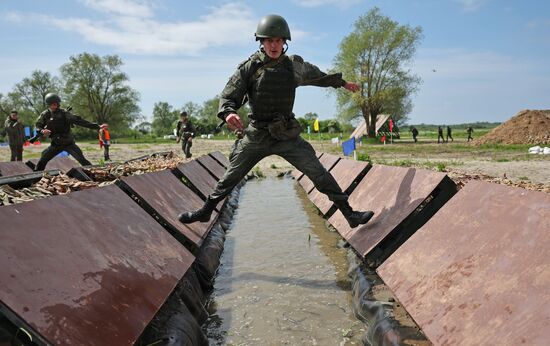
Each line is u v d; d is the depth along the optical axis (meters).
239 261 5.76
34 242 2.64
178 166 7.95
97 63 77.06
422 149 31.47
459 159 20.41
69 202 3.39
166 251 4.04
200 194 7.61
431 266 3.28
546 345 1.99
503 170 13.90
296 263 5.57
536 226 2.64
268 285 4.82
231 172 4.81
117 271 3.09
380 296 3.82
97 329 2.44
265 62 4.39
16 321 2.09
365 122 56.47
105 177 7.03
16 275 2.30
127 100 79.31
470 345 2.40
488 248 2.88
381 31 50.03
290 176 16.53
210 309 4.27
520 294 2.37
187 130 16.64
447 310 2.77
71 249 2.88
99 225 3.44
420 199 4.53
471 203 3.43
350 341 3.52
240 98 4.46
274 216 8.76
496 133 36.53
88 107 78.38
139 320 2.81
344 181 8.02
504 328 2.29
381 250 4.55
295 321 3.91
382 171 6.34
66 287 2.53
